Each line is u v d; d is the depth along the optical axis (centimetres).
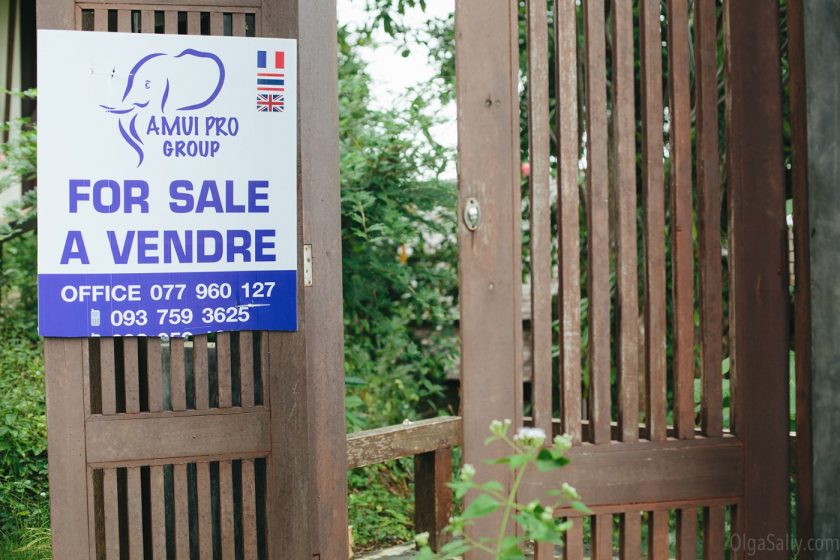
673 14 283
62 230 263
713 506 282
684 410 283
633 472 277
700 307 286
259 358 288
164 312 270
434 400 632
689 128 283
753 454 284
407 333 618
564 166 277
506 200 274
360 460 338
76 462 265
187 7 272
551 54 456
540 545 276
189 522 296
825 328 280
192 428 273
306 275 281
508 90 275
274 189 278
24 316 553
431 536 378
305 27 280
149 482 292
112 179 266
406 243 580
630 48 280
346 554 289
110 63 265
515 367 274
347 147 542
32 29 709
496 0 274
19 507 405
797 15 281
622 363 280
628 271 281
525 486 271
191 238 272
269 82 277
